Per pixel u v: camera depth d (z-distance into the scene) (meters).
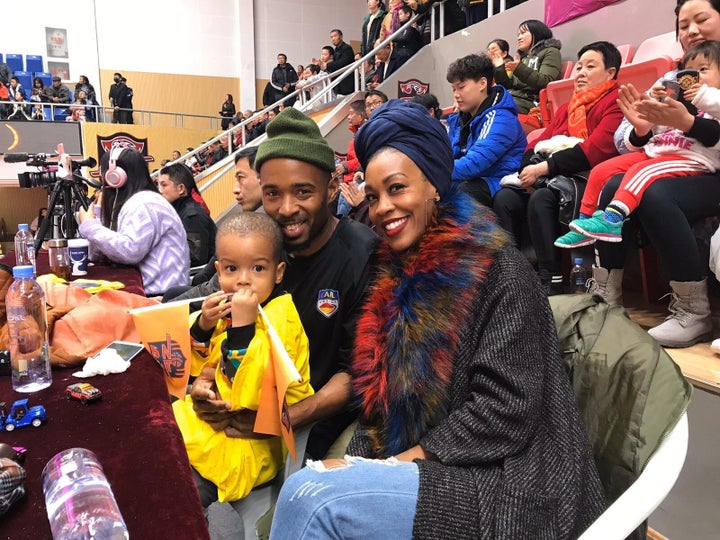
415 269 1.13
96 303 1.45
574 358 1.13
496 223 1.15
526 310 1.01
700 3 2.26
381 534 0.88
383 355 1.14
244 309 1.22
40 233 2.95
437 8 6.03
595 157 2.49
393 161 1.13
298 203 1.38
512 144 3.01
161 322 1.30
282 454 1.34
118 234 2.52
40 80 12.13
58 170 2.93
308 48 14.70
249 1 14.02
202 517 0.69
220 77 14.17
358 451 1.18
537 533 0.89
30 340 1.14
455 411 1.02
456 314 1.07
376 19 7.76
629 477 0.98
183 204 3.88
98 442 0.88
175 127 12.85
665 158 2.03
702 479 1.60
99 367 1.21
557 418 1.00
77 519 0.62
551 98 3.51
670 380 1.00
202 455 1.24
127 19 13.42
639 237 2.31
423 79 6.18
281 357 1.13
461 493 0.91
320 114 7.54
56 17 12.93
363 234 1.50
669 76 2.21
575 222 2.12
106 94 13.51
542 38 4.14
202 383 1.27
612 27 3.91
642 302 2.60
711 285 2.32
